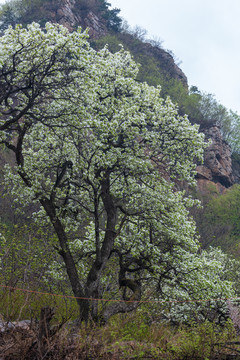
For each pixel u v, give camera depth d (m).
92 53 15.44
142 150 16.84
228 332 8.59
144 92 18.38
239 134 107.44
